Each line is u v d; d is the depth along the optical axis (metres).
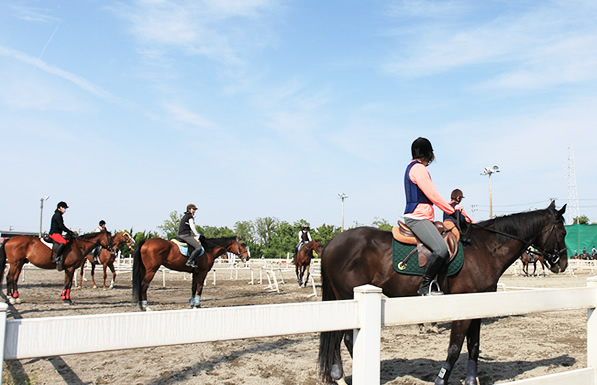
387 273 4.59
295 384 4.90
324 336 4.45
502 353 6.34
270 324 2.56
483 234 4.91
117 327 2.16
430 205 4.62
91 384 4.97
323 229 61.47
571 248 34.66
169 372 5.40
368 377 2.83
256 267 31.70
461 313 3.30
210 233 78.00
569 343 7.00
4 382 5.04
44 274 23.66
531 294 3.71
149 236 45.38
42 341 2.02
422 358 6.12
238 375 5.28
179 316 2.29
